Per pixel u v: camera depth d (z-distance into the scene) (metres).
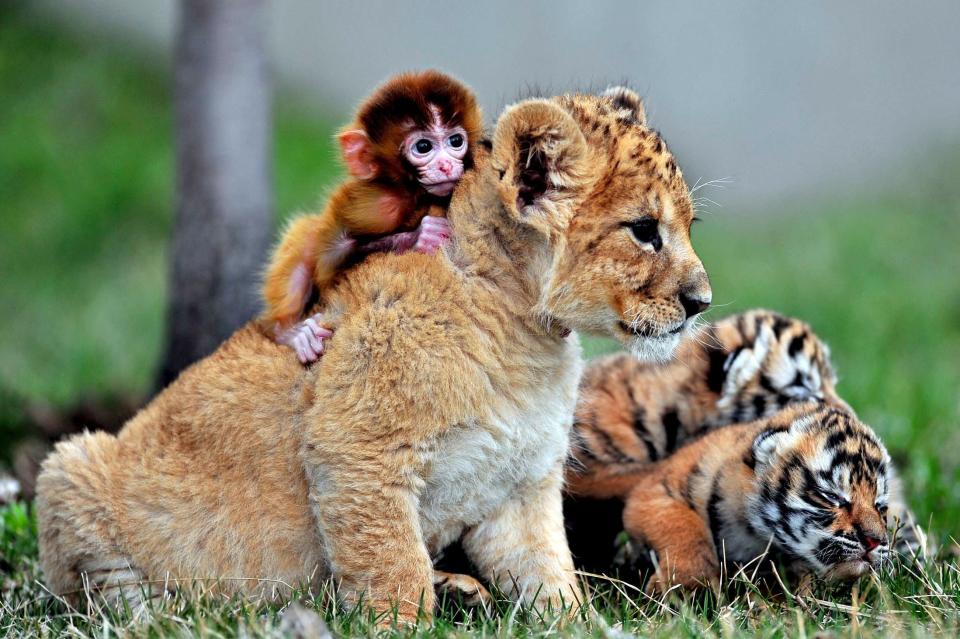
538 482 9.90
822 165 35.88
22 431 15.73
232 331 14.90
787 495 10.50
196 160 14.93
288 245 10.34
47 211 26.53
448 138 10.00
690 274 9.37
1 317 22.66
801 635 8.38
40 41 32.56
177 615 9.14
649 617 9.45
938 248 27.94
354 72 35.75
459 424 9.09
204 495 9.70
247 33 15.00
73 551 9.95
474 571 10.54
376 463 9.00
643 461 12.06
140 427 10.12
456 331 9.05
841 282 25.02
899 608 9.30
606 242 9.11
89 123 30.19
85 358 19.55
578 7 36.12
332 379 9.12
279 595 9.66
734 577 10.07
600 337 9.52
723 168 35.06
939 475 13.38
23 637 9.16
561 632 8.76
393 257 9.41
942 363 20.20
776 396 12.11
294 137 31.02
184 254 15.02
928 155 35.75
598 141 9.27
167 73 32.75
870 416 15.66
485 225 9.22
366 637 8.46
